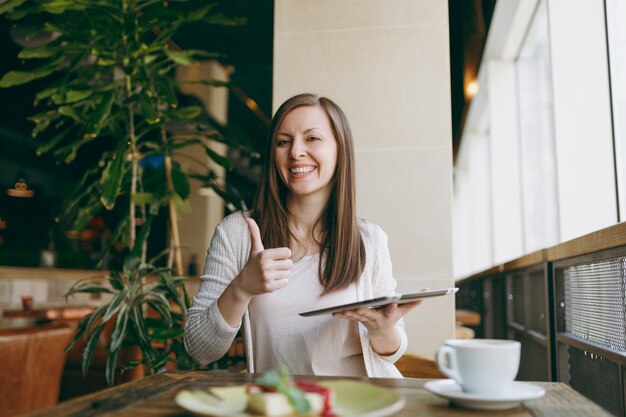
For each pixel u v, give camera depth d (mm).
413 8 2479
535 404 820
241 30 4746
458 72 5441
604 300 1553
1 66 6016
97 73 2756
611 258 1429
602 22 3039
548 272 2094
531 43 4516
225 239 1487
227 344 1208
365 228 1560
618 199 2900
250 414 684
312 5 2557
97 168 2672
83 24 2555
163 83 2590
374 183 2402
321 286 1406
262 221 1483
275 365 1379
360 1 2521
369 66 2477
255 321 1400
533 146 4777
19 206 9000
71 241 8039
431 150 2385
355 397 771
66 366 2998
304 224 1496
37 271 5441
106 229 8094
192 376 1024
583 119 3016
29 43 4371
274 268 1100
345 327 1372
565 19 3082
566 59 3061
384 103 2443
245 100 7395
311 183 1425
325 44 2523
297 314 1381
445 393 802
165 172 2777
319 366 1366
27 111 7371
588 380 1699
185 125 6785
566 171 3012
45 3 2387
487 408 786
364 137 2436
